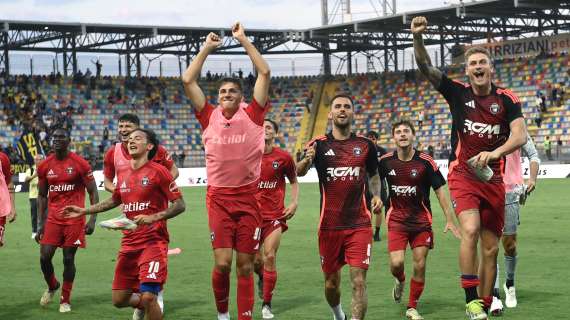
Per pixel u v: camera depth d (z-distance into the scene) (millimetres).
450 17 46625
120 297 7840
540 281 10812
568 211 21547
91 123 47844
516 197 9039
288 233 17781
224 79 7484
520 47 48219
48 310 9508
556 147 40844
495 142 7074
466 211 7066
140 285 7559
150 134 7863
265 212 9367
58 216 9625
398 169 8984
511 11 44656
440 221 19859
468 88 7164
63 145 9688
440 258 13312
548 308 9000
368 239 7832
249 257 7555
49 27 46219
